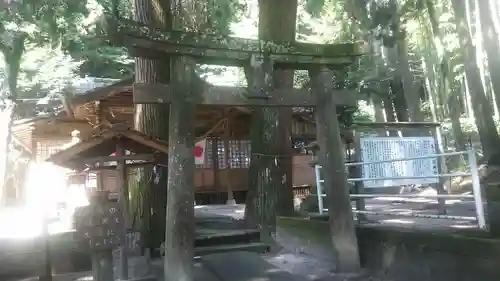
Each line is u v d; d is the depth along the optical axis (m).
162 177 8.26
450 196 5.90
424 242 5.62
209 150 17.81
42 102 15.41
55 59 15.59
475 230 5.55
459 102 21.67
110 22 5.04
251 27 18.08
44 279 6.10
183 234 5.41
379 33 13.80
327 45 6.36
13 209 15.80
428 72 19.00
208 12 9.95
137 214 8.09
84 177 9.12
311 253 7.72
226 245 8.48
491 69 7.12
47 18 12.02
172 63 5.62
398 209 10.16
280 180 9.16
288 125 9.44
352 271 6.18
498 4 12.70
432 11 16.25
